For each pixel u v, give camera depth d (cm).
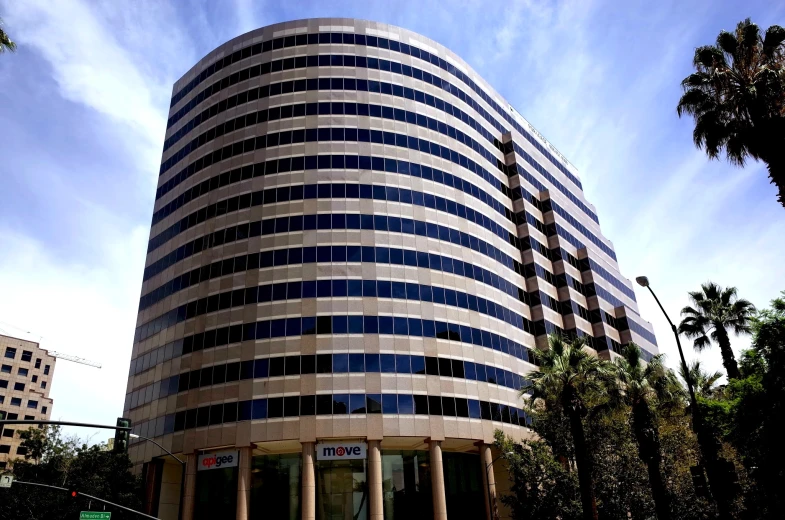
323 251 5434
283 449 5069
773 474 3491
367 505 4797
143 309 6294
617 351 7856
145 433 5491
